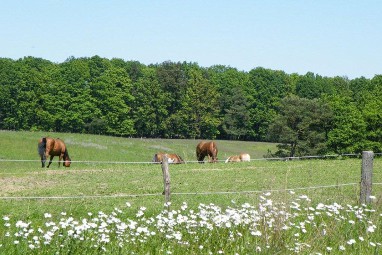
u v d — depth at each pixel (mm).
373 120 82312
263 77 150625
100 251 8422
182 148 94438
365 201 14594
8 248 8320
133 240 9117
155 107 135250
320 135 88438
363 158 14703
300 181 24562
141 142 93188
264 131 145625
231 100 143125
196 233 9914
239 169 31516
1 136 75062
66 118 125375
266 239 9023
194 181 25500
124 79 131125
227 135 146875
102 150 77812
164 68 146500
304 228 10773
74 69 129375
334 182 24172
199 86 140500
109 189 22359
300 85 153125
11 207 15711
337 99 90250
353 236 10617
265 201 12656
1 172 29031
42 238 8977
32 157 63562
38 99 127688
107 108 127938
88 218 13945
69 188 22688
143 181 25484
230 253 8891
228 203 16594
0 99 129250
